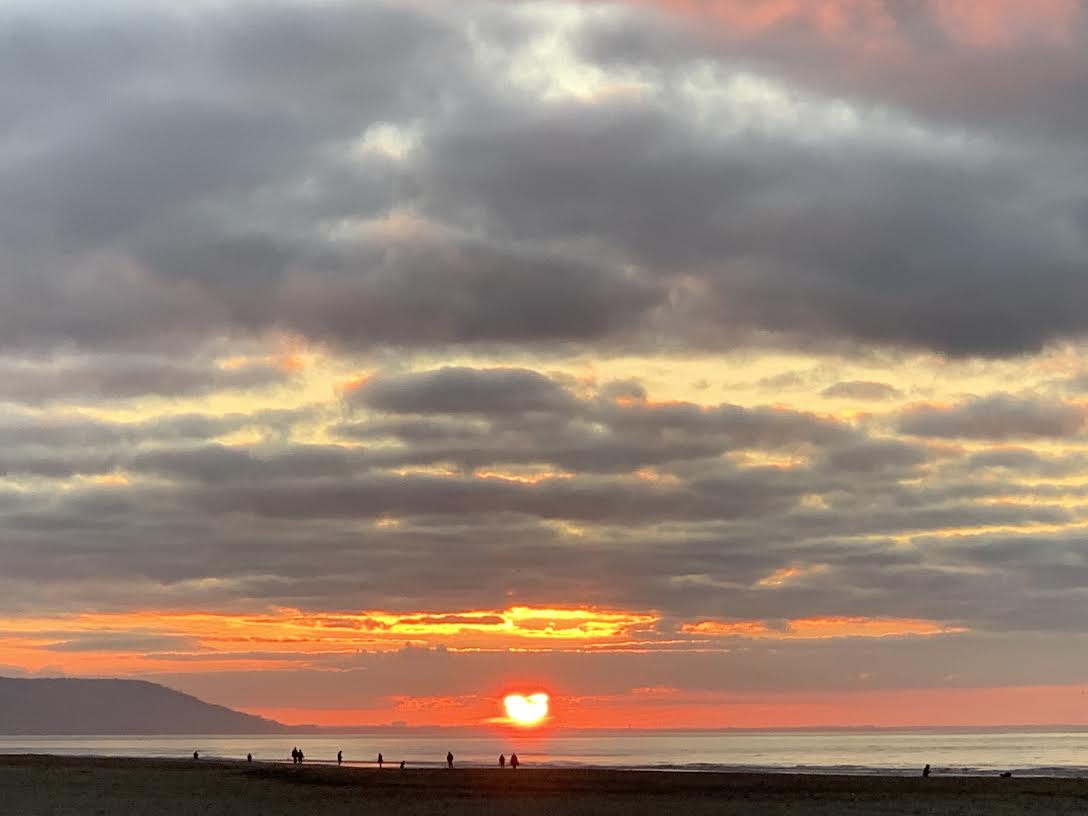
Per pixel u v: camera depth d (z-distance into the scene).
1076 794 83.12
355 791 84.00
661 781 92.88
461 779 94.69
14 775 96.62
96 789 84.25
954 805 75.19
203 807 71.94
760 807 73.25
